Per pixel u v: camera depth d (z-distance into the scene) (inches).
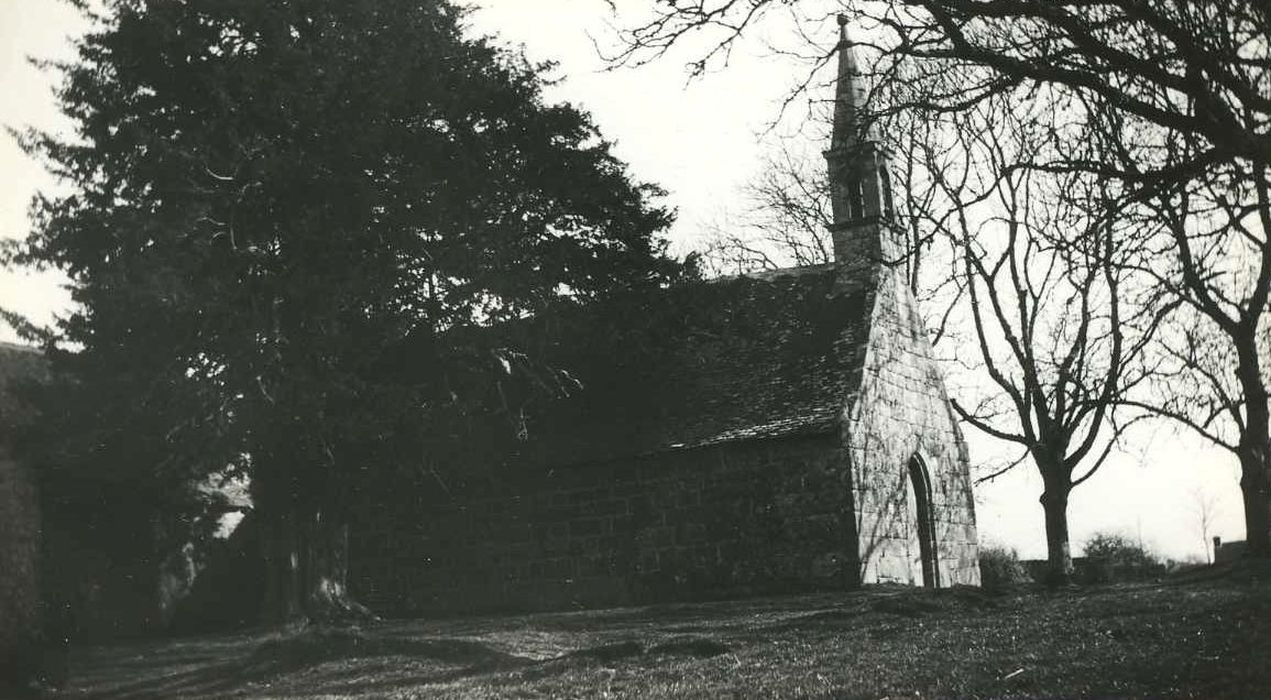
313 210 920.3
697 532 1096.2
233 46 967.6
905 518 1132.5
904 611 698.2
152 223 865.5
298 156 928.9
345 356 956.0
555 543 1177.4
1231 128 308.8
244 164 912.3
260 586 1277.1
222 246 919.0
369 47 995.3
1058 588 915.4
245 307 893.2
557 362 1243.8
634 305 1137.4
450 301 991.0
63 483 1032.8
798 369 1137.4
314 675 636.7
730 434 1088.2
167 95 966.4
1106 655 424.2
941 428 1267.2
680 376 1208.8
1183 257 375.6
